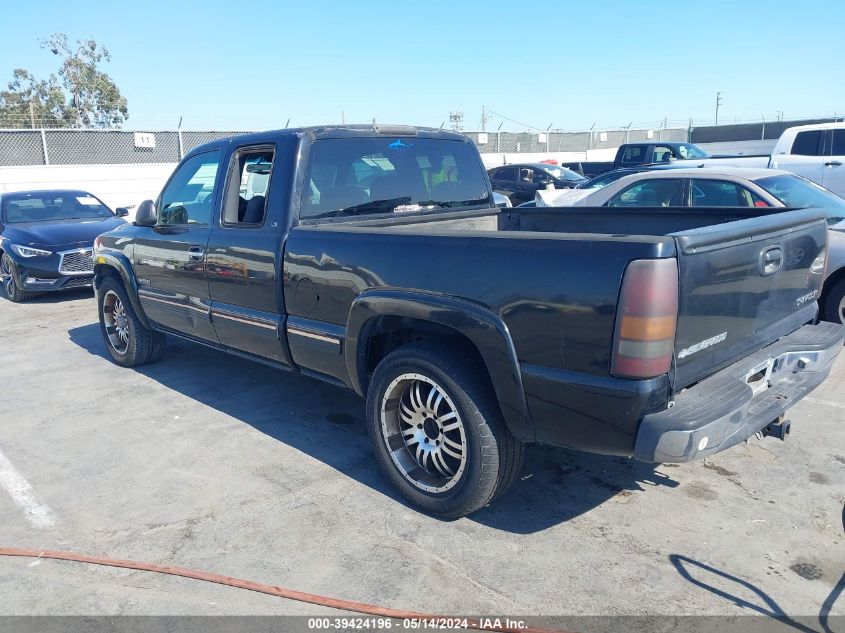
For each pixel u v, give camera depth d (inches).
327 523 137.9
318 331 154.9
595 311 106.3
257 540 132.5
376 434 145.7
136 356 243.4
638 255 102.3
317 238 152.0
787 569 119.0
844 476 151.6
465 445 129.1
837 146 413.4
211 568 123.6
